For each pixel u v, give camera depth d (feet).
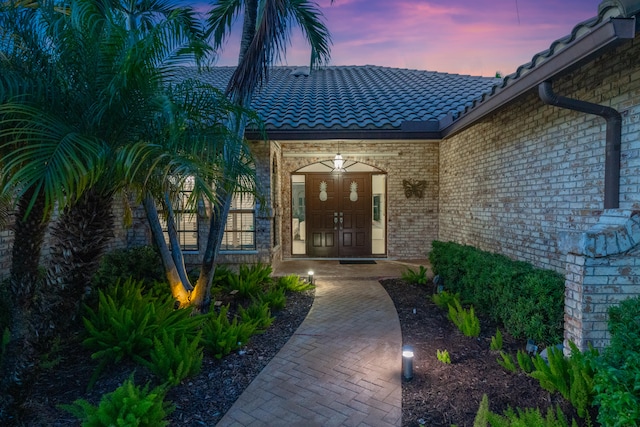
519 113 18.08
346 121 22.43
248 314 16.11
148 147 8.34
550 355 9.53
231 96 15.74
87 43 8.89
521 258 17.92
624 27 9.07
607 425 6.82
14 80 8.18
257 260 25.53
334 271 27.04
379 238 33.04
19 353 8.98
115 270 18.47
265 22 14.37
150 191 10.75
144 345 11.73
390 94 28.91
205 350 13.12
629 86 11.44
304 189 32.81
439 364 12.12
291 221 32.45
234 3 17.08
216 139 10.44
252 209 25.79
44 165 6.88
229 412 9.64
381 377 11.48
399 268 28.12
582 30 10.34
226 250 25.91
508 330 14.08
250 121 15.46
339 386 10.98
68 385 10.66
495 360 12.18
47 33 9.29
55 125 7.74
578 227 13.92
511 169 18.86
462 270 19.11
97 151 7.64
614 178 11.84
